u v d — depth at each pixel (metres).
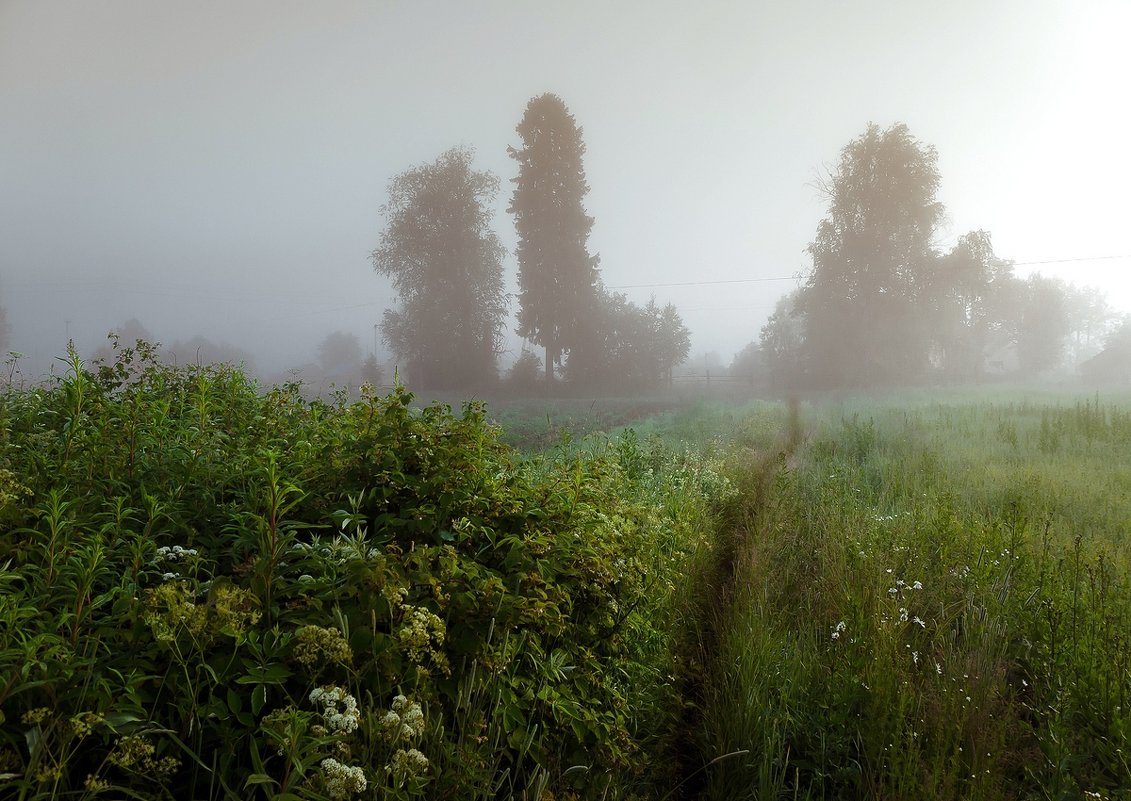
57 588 2.29
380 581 2.41
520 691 2.75
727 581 5.80
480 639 2.62
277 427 4.44
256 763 1.86
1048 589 4.53
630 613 3.80
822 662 3.97
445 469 3.44
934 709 3.33
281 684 2.12
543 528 3.54
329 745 2.10
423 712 2.34
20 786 1.63
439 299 53.44
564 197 54.16
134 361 4.80
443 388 53.62
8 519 2.58
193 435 3.68
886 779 3.02
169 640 1.97
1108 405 23.06
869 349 48.34
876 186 48.47
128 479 3.18
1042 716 3.48
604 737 2.80
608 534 3.97
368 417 3.81
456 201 53.34
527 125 53.72
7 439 3.41
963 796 2.74
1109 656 3.66
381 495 3.30
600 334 54.75
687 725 3.72
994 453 11.72
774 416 21.41
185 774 2.03
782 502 7.75
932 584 5.07
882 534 6.15
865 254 48.59
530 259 54.38
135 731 1.84
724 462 10.71
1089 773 3.09
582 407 36.00
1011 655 4.18
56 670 1.83
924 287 48.44
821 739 3.29
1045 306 80.50
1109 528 6.62
